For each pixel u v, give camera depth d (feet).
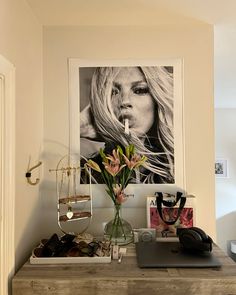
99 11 5.26
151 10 5.23
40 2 4.89
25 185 4.70
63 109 5.78
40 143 5.61
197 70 5.81
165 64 5.80
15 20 4.32
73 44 5.82
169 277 3.72
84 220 5.73
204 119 5.76
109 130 5.73
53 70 5.81
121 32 5.84
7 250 3.87
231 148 15.19
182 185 5.70
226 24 5.72
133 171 5.72
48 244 4.45
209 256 4.34
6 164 3.86
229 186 15.11
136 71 5.79
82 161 5.73
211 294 3.66
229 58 7.48
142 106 5.74
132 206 5.72
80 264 4.19
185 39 5.84
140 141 5.72
